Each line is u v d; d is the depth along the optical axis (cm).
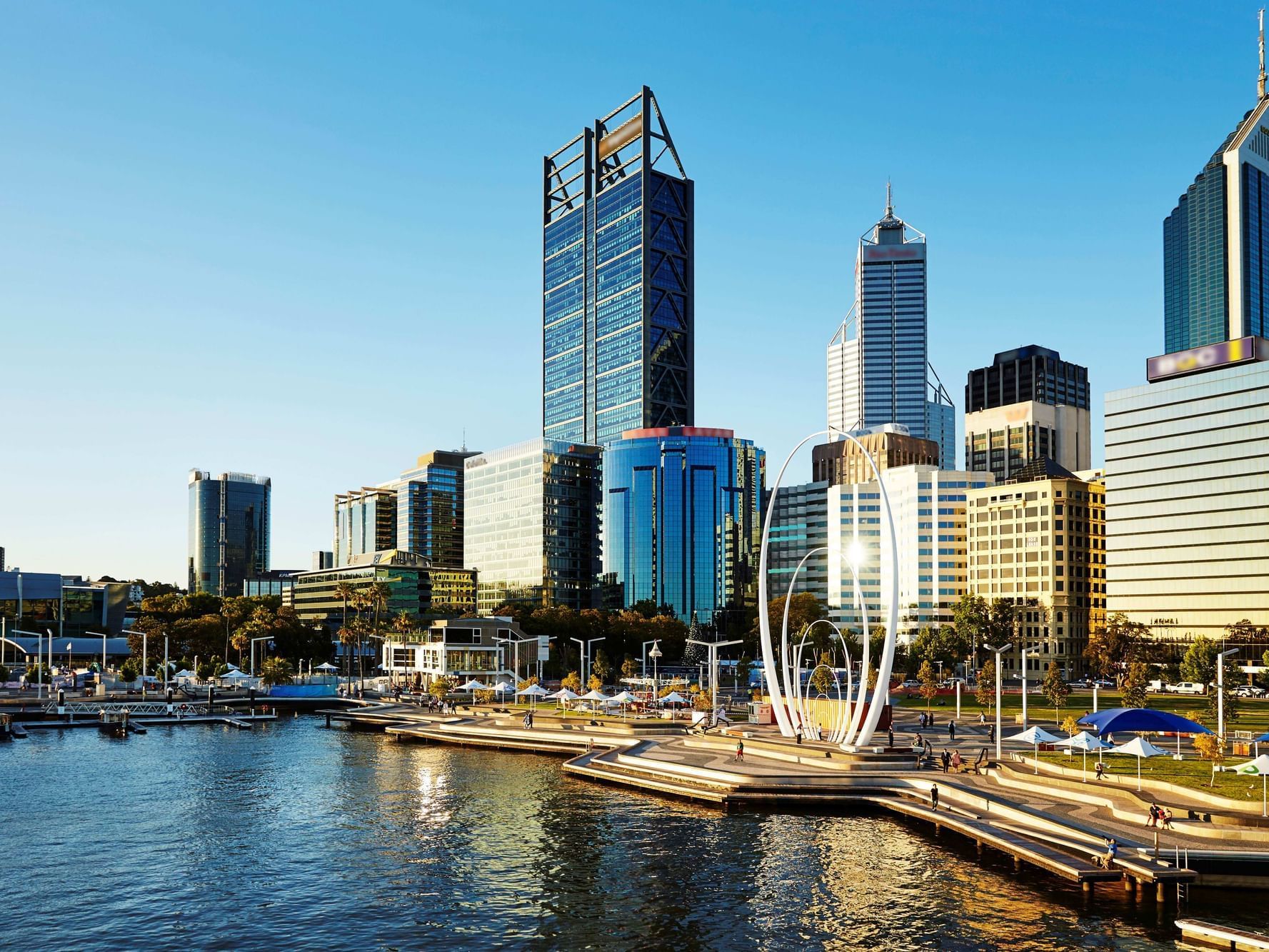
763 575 12450
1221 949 5347
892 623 10788
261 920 6125
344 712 17662
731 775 9738
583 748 12988
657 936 5794
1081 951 5406
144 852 7750
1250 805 7012
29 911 6322
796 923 5953
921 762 10119
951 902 6269
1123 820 7231
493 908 6322
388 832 8362
